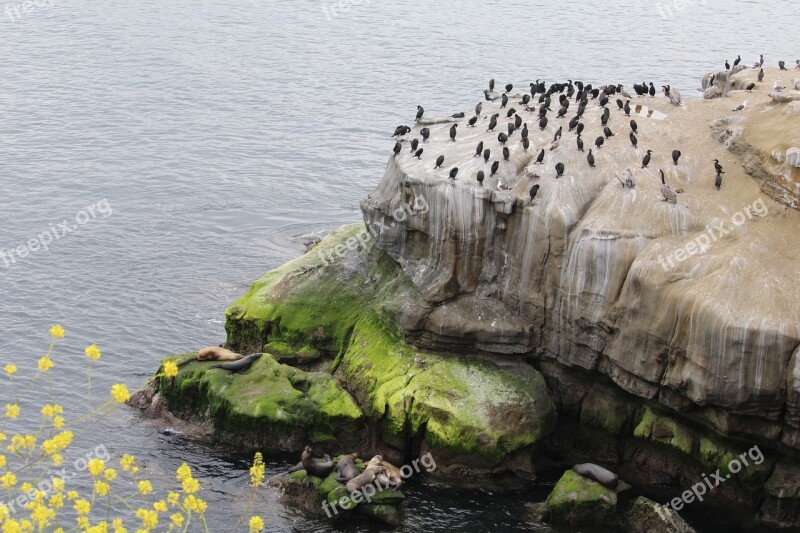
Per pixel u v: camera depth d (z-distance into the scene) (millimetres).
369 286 52969
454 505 42781
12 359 52562
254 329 52719
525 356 47312
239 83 106812
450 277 47812
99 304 59562
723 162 47656
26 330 55812
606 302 44406
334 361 50719
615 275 44156
